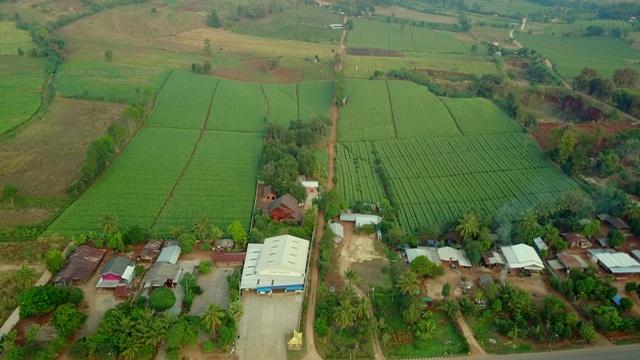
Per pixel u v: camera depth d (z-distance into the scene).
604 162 177.12
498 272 132.62
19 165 175.62
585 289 120.94
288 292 123.12
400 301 120.38
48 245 136.38
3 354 100.69
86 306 115.75
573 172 181.75
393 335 111.94
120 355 100.94
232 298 116.81
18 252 133.25
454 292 124.69
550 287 127.50
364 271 132.38
